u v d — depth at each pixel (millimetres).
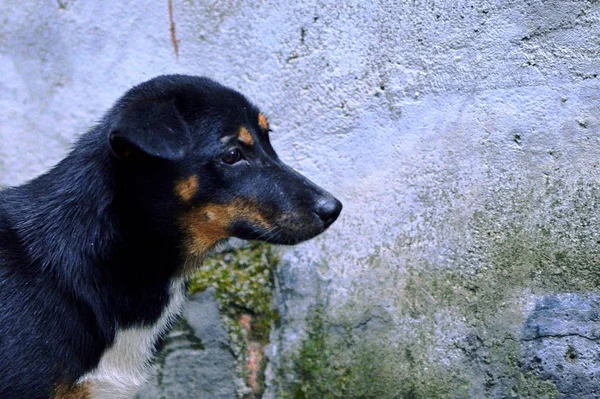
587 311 1219
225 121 1178
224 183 1178
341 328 1311
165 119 1122
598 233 1220
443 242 1277
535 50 1246
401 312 1287
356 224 1317
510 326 1244
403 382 1281
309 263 1336
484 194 1264
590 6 1224
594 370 1216
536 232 1242
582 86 1230
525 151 1251
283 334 1337
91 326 1163
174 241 1190
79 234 1166
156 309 1208
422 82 1290
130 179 1163
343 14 1317
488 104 1265
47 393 1136
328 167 1334
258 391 1339
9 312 1133
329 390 1310
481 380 1254
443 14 1276
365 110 1316
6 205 1191
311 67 1336
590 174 1227
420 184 1291
